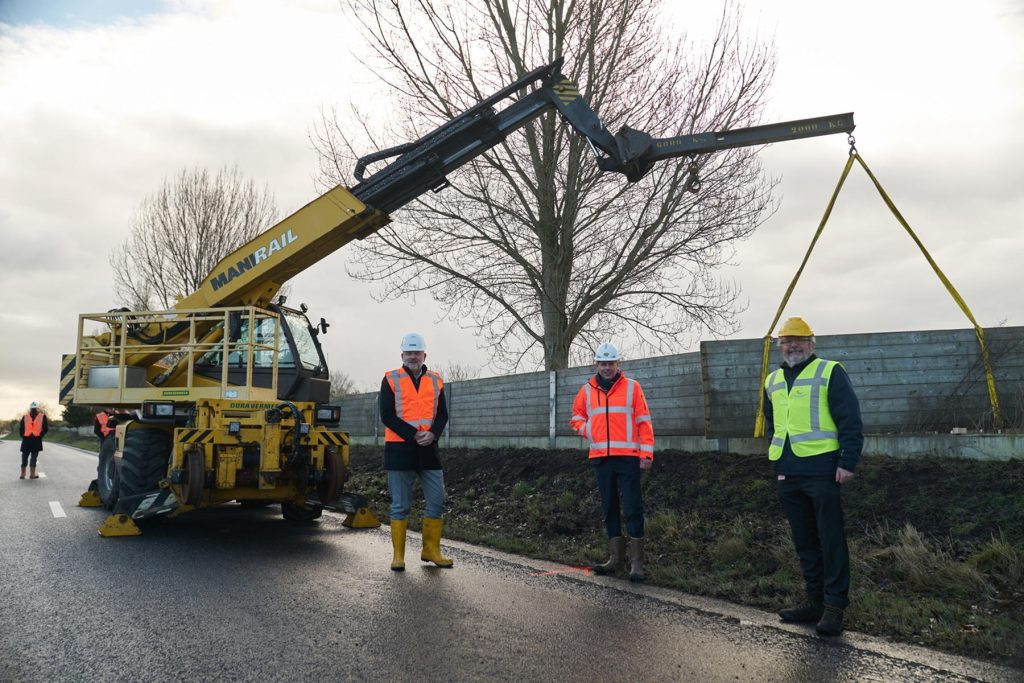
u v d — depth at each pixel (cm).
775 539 631
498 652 398
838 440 452
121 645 412
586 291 1454
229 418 813
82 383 958
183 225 2398
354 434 1970
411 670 370
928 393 805
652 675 363
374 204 930
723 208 1394
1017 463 658
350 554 697
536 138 1430
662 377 1027
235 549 723
